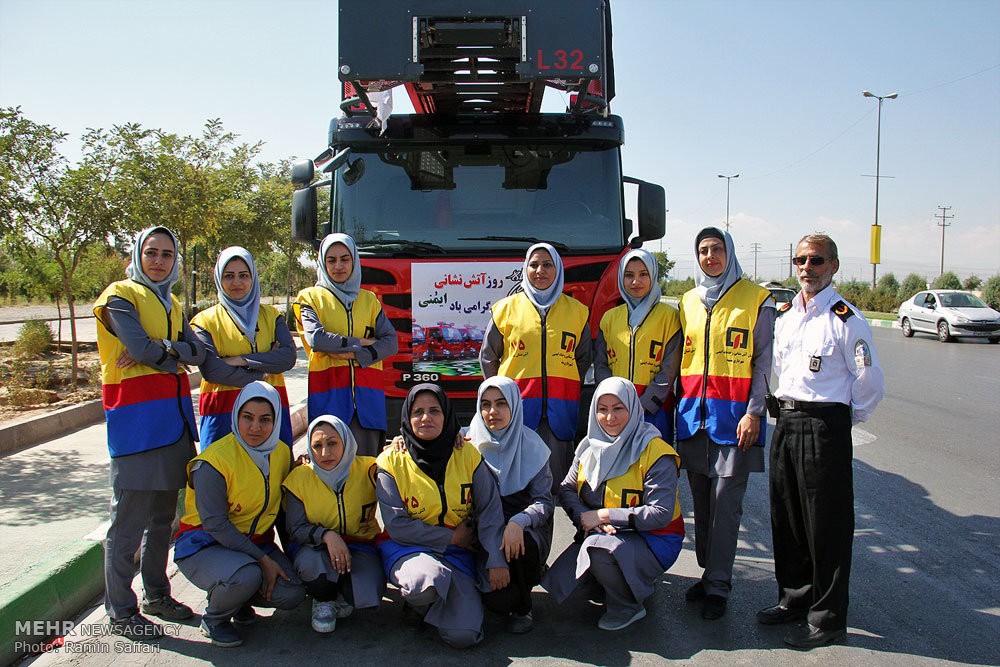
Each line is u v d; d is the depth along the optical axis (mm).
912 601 4121
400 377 5531
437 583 3553
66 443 7492
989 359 16297
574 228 5809
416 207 5797
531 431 4180
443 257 5527
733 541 4012
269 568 3729
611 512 3885
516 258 5520
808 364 3664
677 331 4473
